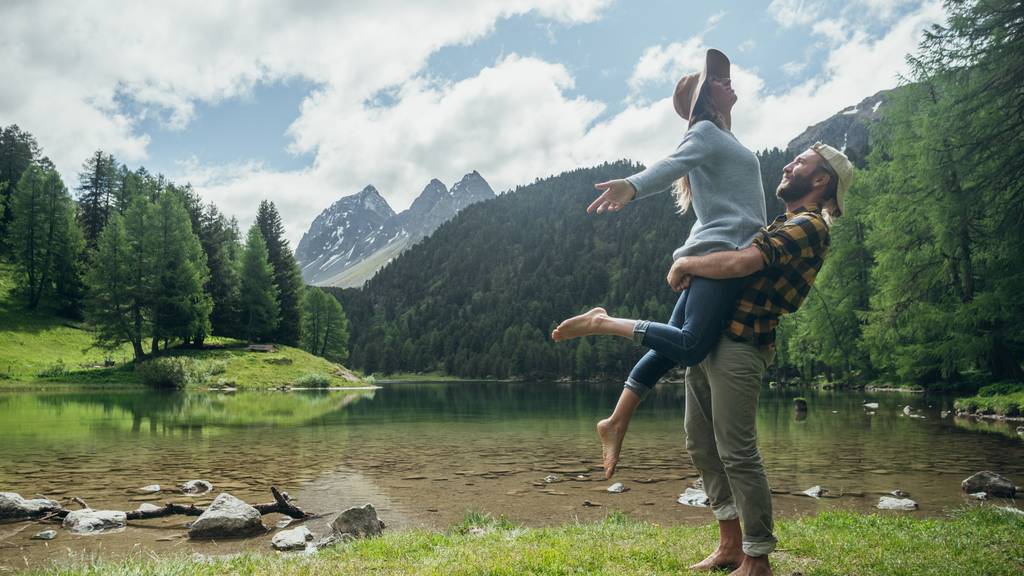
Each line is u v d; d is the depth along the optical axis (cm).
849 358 3744
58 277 5862
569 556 361
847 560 358
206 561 426
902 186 2573
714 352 293
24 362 4534
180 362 4209
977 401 2077
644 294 13812
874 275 2825
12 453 1205
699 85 318
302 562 380
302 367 5356
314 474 1005
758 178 312
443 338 15038
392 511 741
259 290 6253
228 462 1123
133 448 1291
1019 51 1897
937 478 933
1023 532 449
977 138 2053
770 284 286
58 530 643
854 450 1249
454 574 318
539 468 1080
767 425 1797
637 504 783
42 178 5859
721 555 332
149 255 4991
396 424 1966
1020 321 2131
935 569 330
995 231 2094
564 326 314
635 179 271
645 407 2878
